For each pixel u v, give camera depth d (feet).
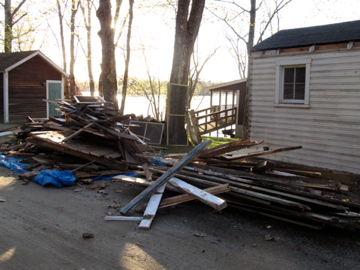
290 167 18.90
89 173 24.16
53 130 30.30
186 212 17.72
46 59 64.03
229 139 56.08
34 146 29.89
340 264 12.74
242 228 15.85
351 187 20.02
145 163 22.21
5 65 58.49
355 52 27.25
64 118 31.78
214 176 18.57
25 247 13.55
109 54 47.03
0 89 58.65
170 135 42.50
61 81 68.18
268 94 33.65
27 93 61.93
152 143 42.22
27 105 62.03
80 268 12.08
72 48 71.77
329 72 29.04
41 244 13.84
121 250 13.47
